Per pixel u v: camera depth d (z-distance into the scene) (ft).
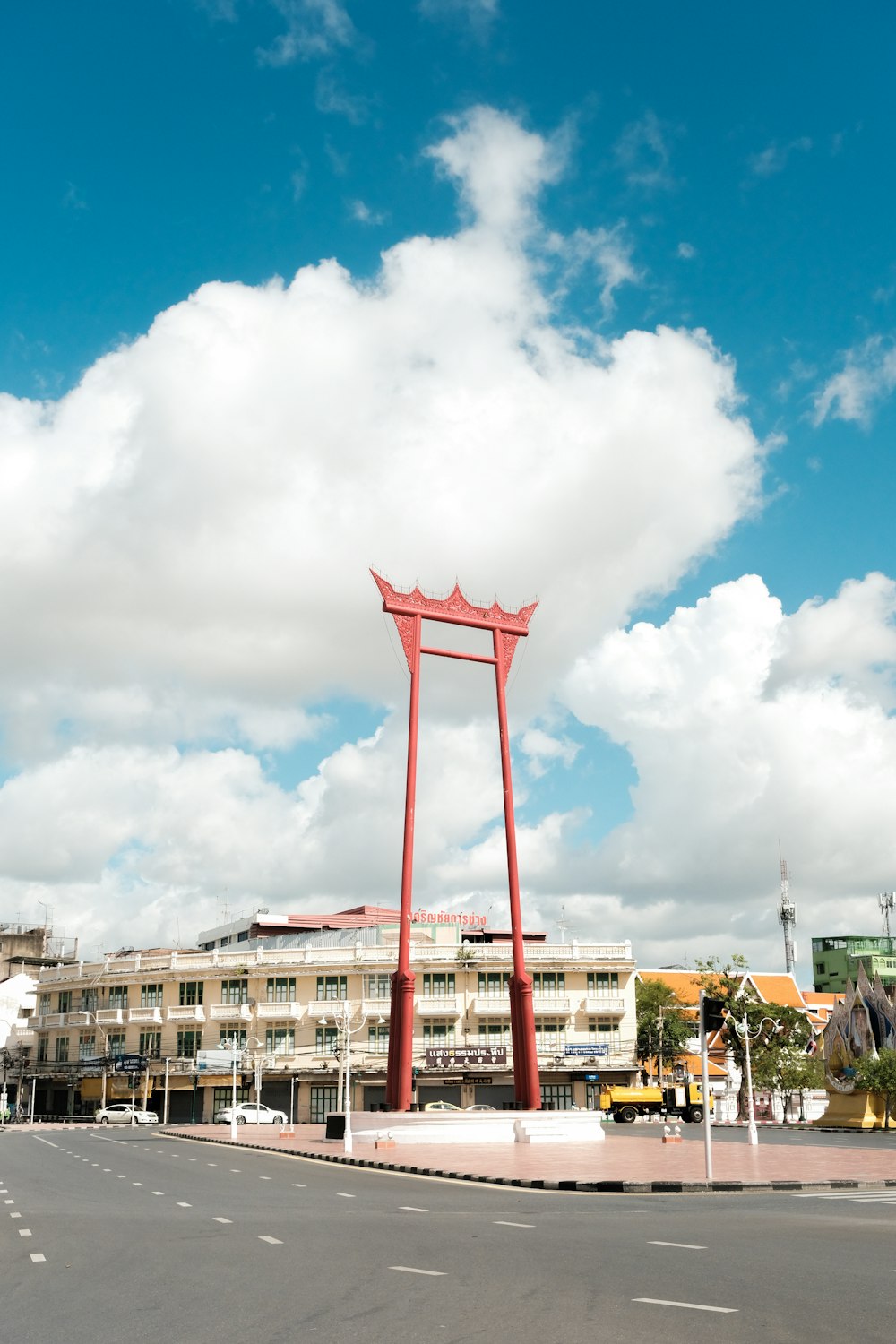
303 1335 34.24
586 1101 290.15
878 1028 202.39
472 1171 103.81
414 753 186.60
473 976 296.92
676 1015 316.19
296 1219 66.80
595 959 298.35
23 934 433.89
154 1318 37.09
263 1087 297.74
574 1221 65.05
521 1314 36.94
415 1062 285.64
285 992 302.04
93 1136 202.39
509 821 189.47
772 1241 54.49
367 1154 135.85
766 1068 254.47
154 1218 68.08
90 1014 318.65
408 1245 53.93
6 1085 348.79
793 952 426.10
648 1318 35.99
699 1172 99.35
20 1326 36.01
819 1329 34.14
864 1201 78.07
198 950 373.20
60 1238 57.82
